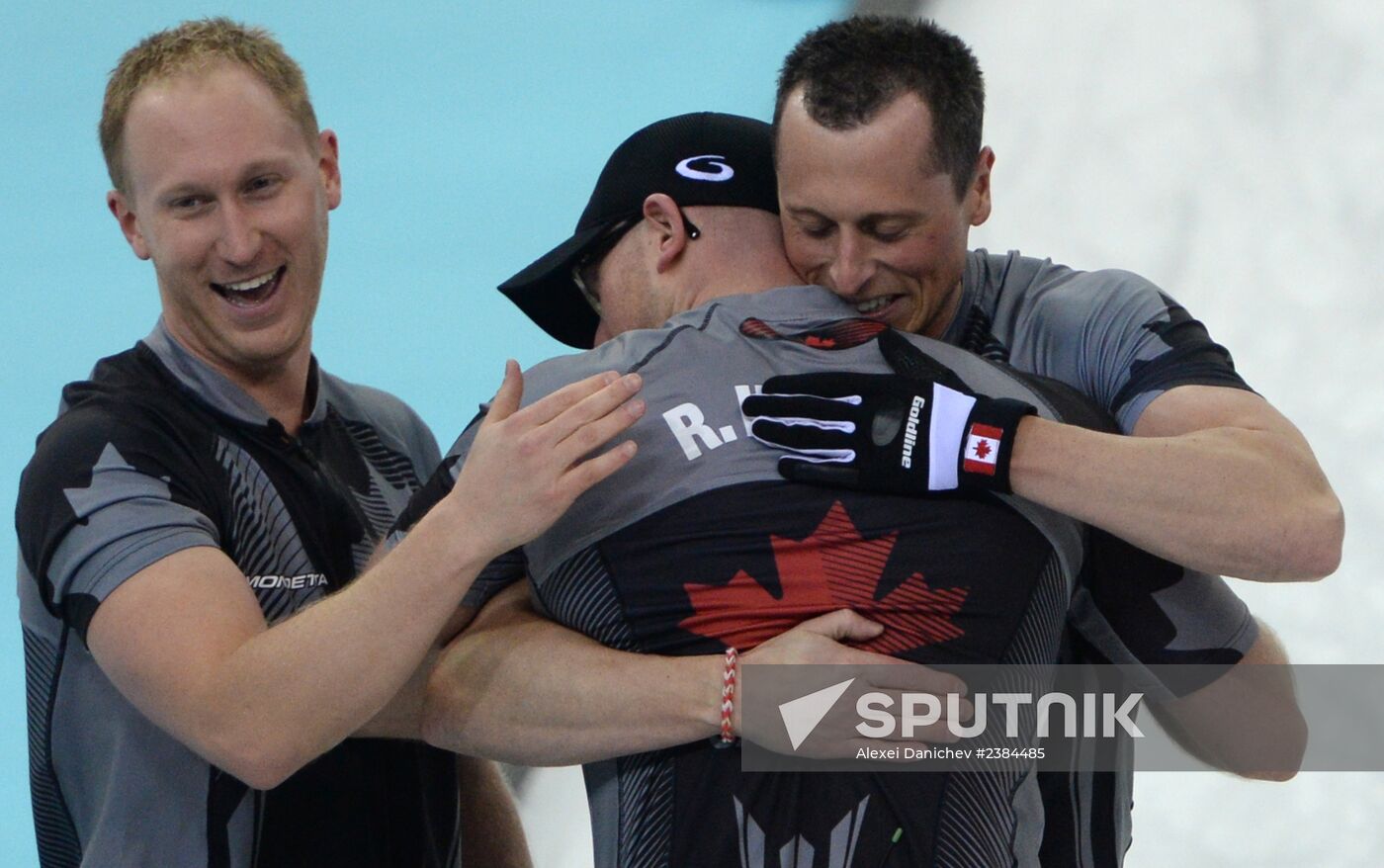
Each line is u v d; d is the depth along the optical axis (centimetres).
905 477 738
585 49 3653
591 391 740
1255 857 1452
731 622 741
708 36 3709
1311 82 2694
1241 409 816
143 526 829
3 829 1606
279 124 923
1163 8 3030
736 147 873
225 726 769
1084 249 2411
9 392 2312
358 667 750
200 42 921
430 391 2330
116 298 2609
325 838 898
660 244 873
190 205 903
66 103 3300
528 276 894
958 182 812
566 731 759
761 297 811
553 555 769
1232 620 820
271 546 906
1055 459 735
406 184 3042
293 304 942
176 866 866
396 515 999
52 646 878
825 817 714
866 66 784
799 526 742
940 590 738
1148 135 2631
